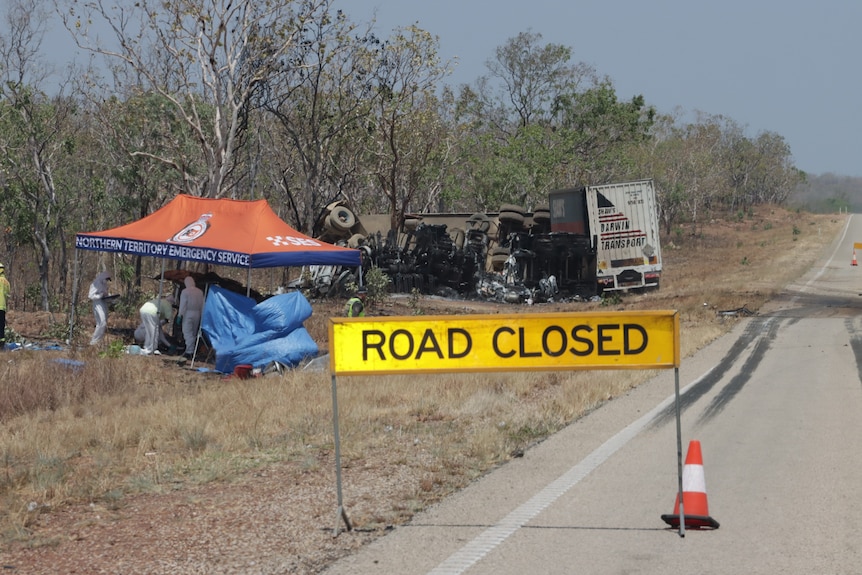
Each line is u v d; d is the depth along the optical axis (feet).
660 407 75.72
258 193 322.55
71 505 49.14
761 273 297.33
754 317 163.63
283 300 111.04
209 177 190.60
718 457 57.11
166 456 61.26
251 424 69.62
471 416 73.00
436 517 44.37
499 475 53.11
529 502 46.73
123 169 232.32
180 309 119.75
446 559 37.63
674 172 595.06
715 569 35.81
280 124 279.28
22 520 45.27
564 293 230.27
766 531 40.96
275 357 107.34
